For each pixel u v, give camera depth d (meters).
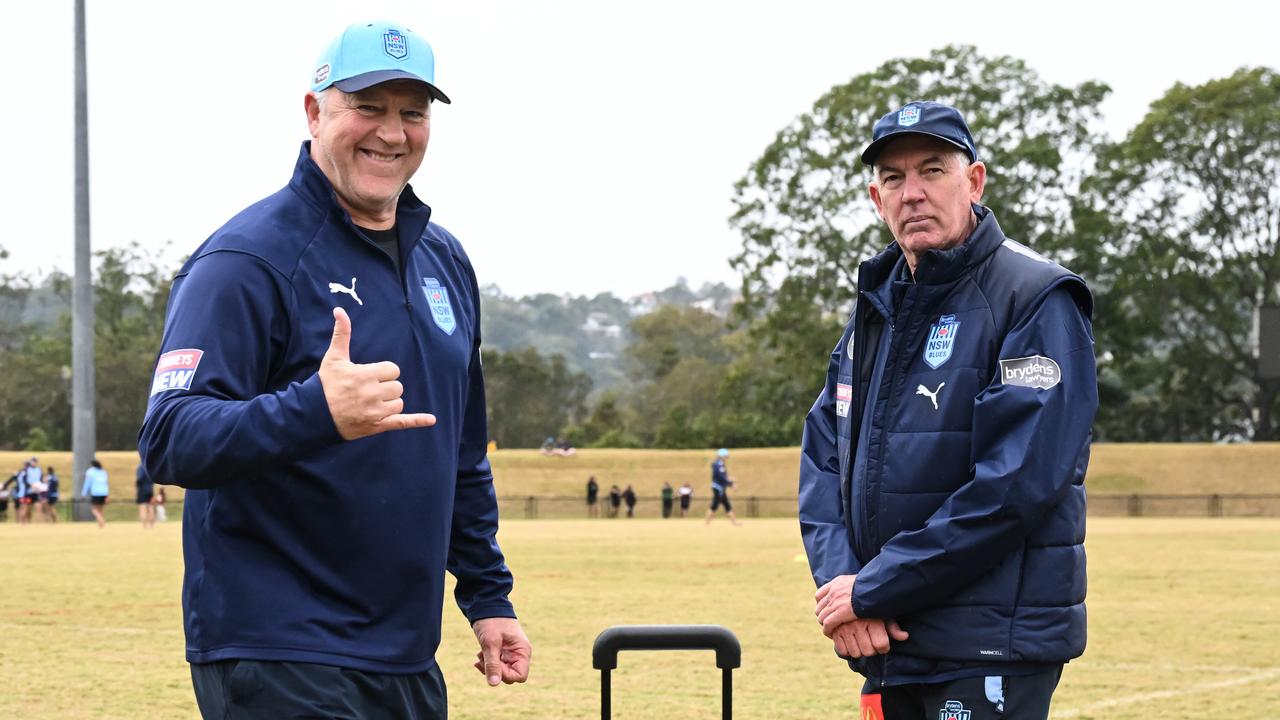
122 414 84.75
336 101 3.93
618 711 8.78
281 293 3.83
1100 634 12.99
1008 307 4.29
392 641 3.88
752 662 11.05
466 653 11.59
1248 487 52.16
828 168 57.81
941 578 4.13
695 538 32.81
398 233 4.09
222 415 3.49
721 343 113.25
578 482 56.78
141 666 10.77
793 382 67.25
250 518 3.79
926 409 4.35
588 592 17.30
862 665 4.49
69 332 93.75
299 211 3.95
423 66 3.94
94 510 44.81
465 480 4.57
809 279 58.56
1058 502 4.14
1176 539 31.50
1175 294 62.25
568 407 109.62
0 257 91.81
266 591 3.76
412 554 3.90
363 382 3.46
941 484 4.31
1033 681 4.20
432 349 4.05
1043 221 58.69
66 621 13.99
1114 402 66.00
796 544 29.52
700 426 69.62
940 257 4.33
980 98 58.66
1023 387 4.14
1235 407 68.88
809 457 4.94
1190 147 60.72
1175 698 9.32
